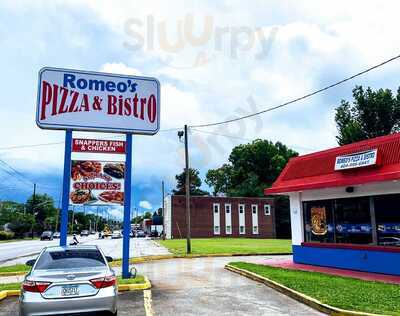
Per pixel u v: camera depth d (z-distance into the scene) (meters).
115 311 7.53
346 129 46.72
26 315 6.90
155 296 10.89
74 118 14.24
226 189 94.25
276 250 28.91
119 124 14.64
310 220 18.31
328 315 8.59
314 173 17.28
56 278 7.18
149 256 25.12
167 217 69.38
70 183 13.89
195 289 12.00
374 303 8.95
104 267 7.98
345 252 16.02
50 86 14.20
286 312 8.89
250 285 12.70
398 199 14.09
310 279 12.61
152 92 15.15
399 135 13.80
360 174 14.62
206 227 66.06
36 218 121.31
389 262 14.12
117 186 14.29
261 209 69.19
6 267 19.61
